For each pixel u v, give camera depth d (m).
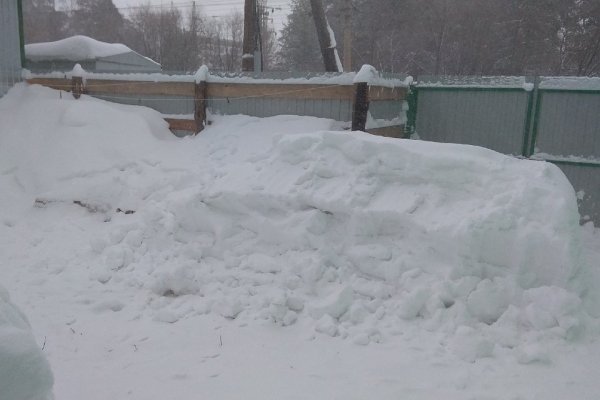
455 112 11.44
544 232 5.30
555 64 32.44
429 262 5.57
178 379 4.38
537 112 10.50
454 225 5.44
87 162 9.23
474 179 5.87
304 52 42.47
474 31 33.81
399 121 11.52
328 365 4.57
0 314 2.23
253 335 5.10
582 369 4.46
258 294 5.78
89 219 8.34
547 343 4.78
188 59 48.12
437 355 4.70
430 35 34.81
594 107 10.01
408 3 35.06
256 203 6.53
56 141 9.66
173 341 5.02
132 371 4.50
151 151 9.61
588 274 5.45
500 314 5.15
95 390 4.21
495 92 10.95
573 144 10.26
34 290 6.19
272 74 10.07
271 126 9.76
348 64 20.39
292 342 4.97
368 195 6.11
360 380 4.33
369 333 5.02
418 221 5.68
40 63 18.02
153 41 53.16
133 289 6.23
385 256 5.77
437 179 6.03
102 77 11.31
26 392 2.10
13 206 8.77
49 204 8.68
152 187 8.58
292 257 6.04
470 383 4.27
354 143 6.55
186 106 10.69
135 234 7.05
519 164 6.05
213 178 8.52
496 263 5.40
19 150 9.80
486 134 11.13
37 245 7.59
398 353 4.74
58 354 4.77
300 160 6.79
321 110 9.84
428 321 5.14
